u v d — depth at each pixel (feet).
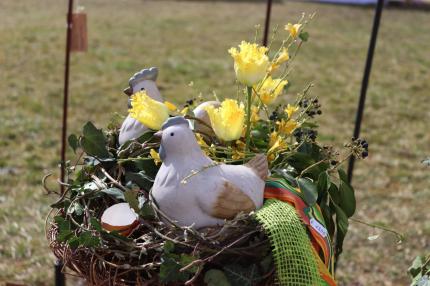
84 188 4.00
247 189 3.54
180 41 22.11
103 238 3.57
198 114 4.18
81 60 18.74
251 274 3.50
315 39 23.47
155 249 3.45
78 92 15.55
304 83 17.28
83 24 5.88
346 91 16.79
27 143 12.12
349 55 21.33
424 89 17.72
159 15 27.12
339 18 28.14
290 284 3.43
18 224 9.06
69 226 3.82
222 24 25.46
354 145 4.16
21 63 18.08
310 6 30.63
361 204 10.42
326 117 14.55
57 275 6.09
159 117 3.92
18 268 8.00
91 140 4.25
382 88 17.43
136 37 22.40
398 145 13.16
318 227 3.78
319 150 4.31
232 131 3.73
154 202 3.60
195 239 3.41
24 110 13.99
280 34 23.36
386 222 9.79
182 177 3.50
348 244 9.09
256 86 4.22
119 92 15.75
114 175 4.21
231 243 3.40
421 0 32.45
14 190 10.15
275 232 3.43
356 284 8.16
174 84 16.75
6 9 26.89
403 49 22.82
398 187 11.16
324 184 4.01
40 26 23.35
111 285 3.60
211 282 3.40
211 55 20.21
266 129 4.17
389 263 8.66
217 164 3.60
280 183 3.82
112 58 19.17
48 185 10.37
